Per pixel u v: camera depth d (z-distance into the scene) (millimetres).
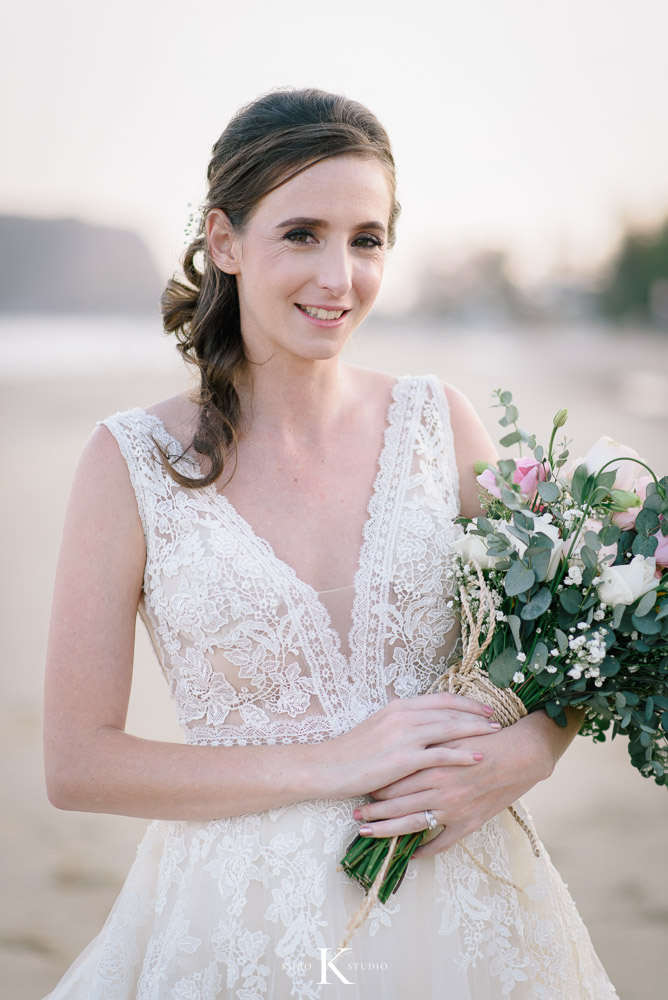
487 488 1951
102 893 3789
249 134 1847
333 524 1977
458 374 20250
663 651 1834
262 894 1790
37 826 4289
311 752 1799
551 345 30859
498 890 1879
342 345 1897
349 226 1809
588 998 2000
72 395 17719
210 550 1875
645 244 39844
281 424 2006
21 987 3170
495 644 1902
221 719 1880
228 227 1927
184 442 1989
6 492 10625
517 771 1810
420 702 1819
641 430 12781
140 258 49281
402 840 1774
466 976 1773
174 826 1885
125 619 1882
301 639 1866
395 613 1936
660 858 3951
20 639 6465
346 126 1803
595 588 1787
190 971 1770
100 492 1890
